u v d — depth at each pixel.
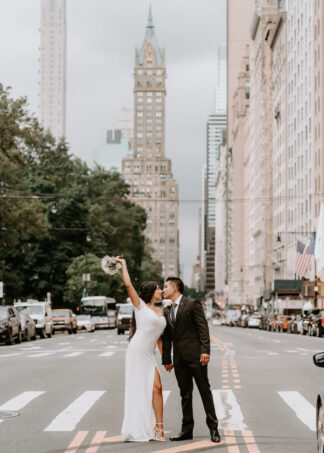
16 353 28.72
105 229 89.94
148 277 127.06
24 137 48.66
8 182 57.06
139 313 9.46
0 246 61.34
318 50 84.75
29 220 56.03
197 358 9.38
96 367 21.20
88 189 99.19
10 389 15.42
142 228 115.38
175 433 10.04
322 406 7.86
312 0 87.81
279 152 115.19
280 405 13.03
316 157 85.25
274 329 66.75
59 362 23.23
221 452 8.70
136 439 9.35
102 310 78.00
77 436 9.77
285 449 8.92
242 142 181.38
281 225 111.69
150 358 9.51
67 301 83.38
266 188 129.38
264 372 19.75
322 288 76.50
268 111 128.50
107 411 12.16
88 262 81.50
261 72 137.62
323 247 60.75
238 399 13.87
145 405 9.41
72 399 13.73
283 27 110.81
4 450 8.80
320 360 7.88
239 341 41.34
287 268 104.19
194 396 14.52
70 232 83.19
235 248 179.88
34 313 47.81
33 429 10.35
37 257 80.50
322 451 7.79
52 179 85.44
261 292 131.00
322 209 61.06
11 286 73.44
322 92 82.75
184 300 9.52
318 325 48.66
